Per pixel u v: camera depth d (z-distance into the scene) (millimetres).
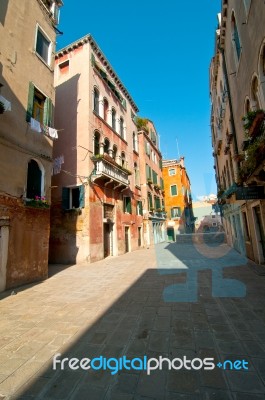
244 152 6938
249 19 6516
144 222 22000
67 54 15234
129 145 19844
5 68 7414
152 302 5203
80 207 12414
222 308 4621
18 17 8289
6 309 5035
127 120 20078
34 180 8336
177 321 4082
